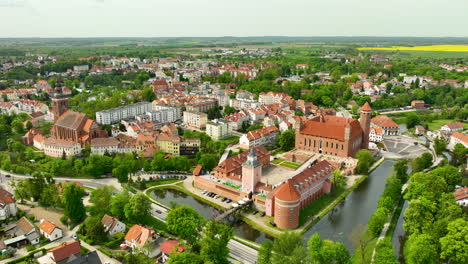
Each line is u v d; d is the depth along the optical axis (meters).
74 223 167.25
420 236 137.75
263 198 185.75
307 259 122.75
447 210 155.38
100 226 151.75
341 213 186.38
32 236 151.88
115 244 150.25
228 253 142.50
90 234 151.25
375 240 155.25
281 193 168.25
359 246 152.88
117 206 172.50
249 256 146.25
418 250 127.06
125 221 171.12
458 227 133.12
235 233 166.00
